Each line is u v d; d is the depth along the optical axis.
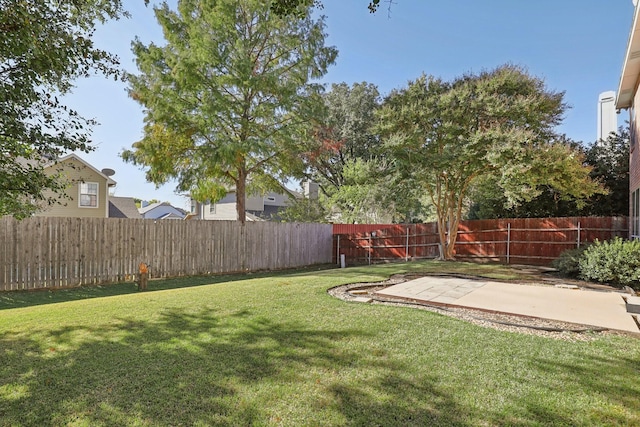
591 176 11.16
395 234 13.04
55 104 3.34
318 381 2.51
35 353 3.01
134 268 8.68
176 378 2.55
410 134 10.05
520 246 10.47
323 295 5.29
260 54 11.67
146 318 4.05
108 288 7.70
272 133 11.34
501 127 9.21
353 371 2.67
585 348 3.17
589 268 6.61
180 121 10.27
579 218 9.56
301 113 11.41
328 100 21.59
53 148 3.40
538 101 9.01
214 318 4.04
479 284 6.51
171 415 2.09
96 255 8.09
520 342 3.32
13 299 6.47
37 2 3.07
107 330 3.62
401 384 2.47
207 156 10.66
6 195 3.24
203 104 10.34
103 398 2.28
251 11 10.97
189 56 10.16
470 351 3.08
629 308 4.58
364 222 17.75
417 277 7.42
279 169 12.61
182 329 3.65
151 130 10.75
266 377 2.57
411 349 3.12
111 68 3.75
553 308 4.61
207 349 3.09
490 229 11.08
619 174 11.19
